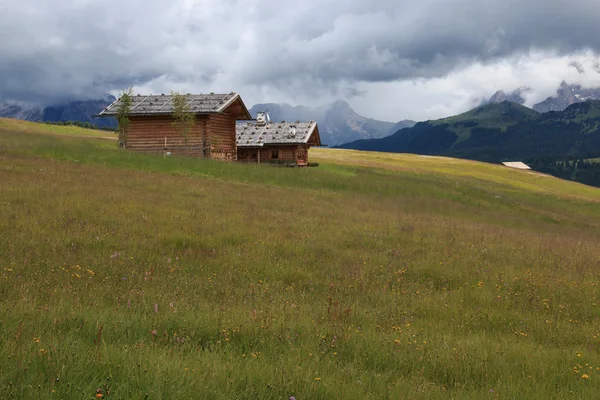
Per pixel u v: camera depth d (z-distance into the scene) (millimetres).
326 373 6020
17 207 17219
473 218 36750
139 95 54656
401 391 5742
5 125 84812
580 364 7688
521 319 10609
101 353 5484
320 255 15656
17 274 10094
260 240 16547
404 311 10484
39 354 5160
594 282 14773
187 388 4859
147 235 15742
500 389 6148
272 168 45188
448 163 104500
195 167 39188
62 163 32906
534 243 22641
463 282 13914
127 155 39094
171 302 8898
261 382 5367
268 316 8438
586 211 60094
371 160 95938
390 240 19547
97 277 10719
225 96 53531
